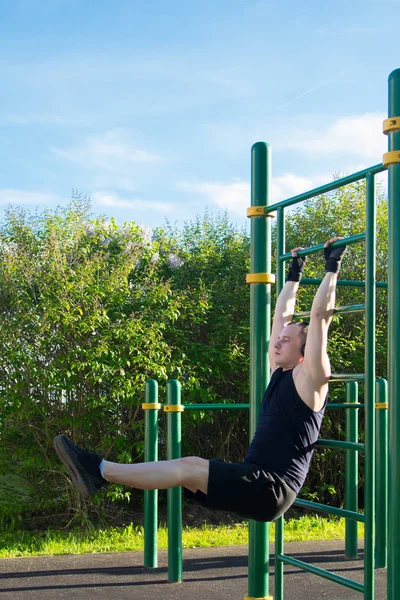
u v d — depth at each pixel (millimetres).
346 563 6445
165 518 9320
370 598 3537
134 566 6258
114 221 9727
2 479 9070
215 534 8008
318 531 8320
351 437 6602
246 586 5570
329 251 3951
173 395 5793
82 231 9258
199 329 10141
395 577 3305
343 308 3793
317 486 10234
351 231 10773
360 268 10578
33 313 8398
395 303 3434
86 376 8211
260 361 4664
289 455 3605
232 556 6727
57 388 8359
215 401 9672
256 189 4770
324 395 3709
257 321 4691
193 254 10570
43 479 8812
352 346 9836
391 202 3500
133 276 9758
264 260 4719
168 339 9602
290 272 4379
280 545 4418
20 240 9062
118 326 8570
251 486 3502
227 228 10992
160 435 9914
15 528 8672
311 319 3684
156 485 3512
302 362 3789
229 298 10164
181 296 9336
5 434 8578
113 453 9148
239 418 10305
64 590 5430
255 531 4582
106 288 8711
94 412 8750
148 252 9758
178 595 5285
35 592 5375
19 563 6398
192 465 3557
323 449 10094
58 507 8977
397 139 3518
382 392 6410
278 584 4395
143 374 8609
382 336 10516
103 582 5680
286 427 3633
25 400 8422
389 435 3406
